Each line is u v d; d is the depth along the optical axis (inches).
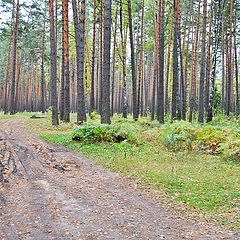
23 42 2207.2
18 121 1196.5
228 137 561.3
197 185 384.8
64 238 241.4
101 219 284.0
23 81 2869.1
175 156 547.2
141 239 242.2
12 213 293.1
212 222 282.4
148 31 1697.8
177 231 260.5
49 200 332.5
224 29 1509.6
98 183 401.7
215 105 1721.2
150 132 716.7
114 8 1424.7
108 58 768.9
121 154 560.7
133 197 349.1
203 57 1111.6
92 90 1402.6
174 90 967.6
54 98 981.2
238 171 451.8
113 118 1180.5
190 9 1456.7
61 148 622.8
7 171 433.1
